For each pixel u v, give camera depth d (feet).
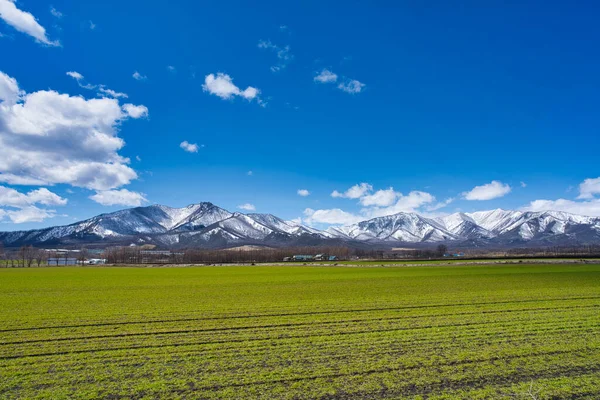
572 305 106.73
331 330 77.51
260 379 49.49
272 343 67.46
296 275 259.60
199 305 115.03
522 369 52.26
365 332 75.20
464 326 79.46
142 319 91.76
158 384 48.11
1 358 59.88
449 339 68.44
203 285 187.83
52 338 72.64
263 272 306.76
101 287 181.47
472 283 176.65
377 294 138.72
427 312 97.76
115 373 52.37
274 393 45.03
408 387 46.44
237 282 204.95
